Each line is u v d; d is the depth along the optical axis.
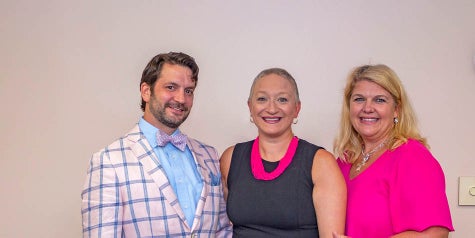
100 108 2.14
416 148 1.55
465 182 2.07
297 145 1.65
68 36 2.14
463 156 2.08
